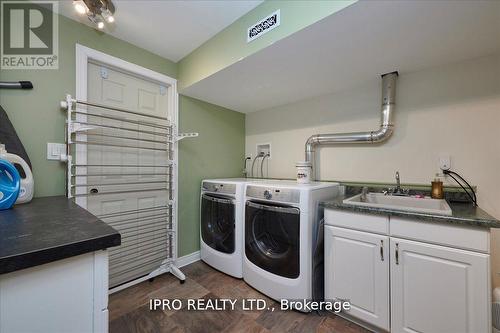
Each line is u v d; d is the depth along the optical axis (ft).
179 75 7.04
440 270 3.64
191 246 7.58
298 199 4.98
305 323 4.71
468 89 5.01
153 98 6.73
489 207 4.77
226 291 5.85
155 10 4.74
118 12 4.78
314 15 3.72
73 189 5.01
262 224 5.78
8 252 1.58
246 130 9.80
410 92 5.71
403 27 3.83
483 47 4.49
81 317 1.93
